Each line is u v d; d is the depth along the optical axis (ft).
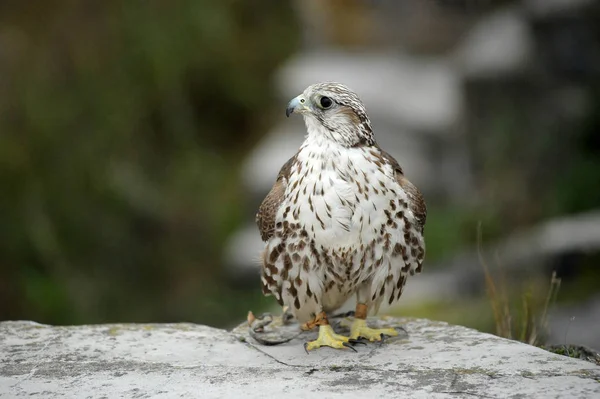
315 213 18.44
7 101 56.24
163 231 55.06
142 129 57.67
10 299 51.44
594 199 48.75
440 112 52.42
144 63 58.03
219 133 62.69
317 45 58.23
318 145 18.81
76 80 57.21
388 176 18.75
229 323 48.06
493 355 18.57
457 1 56.54
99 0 58.39
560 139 51.13
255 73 62.80
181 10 59.21
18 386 17.47
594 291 36.63
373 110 52.44
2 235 52.60
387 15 57.16
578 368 17.58
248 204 52.21
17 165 54.13
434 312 36.99
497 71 51.13
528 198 49.60
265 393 16.65
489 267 40.32
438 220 48.67
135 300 52.42
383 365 18.21
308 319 20.13
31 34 58.29
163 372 18.15
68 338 20.58
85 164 54.65
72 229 53.72
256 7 63.31
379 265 18.93
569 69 51.37
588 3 50.44
